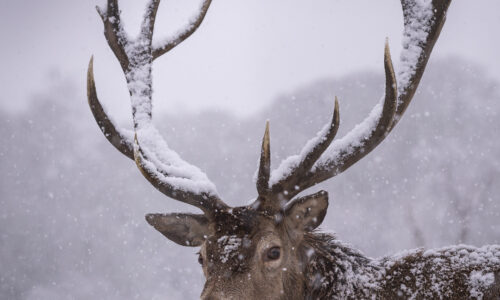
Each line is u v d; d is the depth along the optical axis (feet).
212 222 49.32
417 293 46.21
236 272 45.83
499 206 138.00
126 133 54.90
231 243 46.70
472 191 144.97
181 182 50.70
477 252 47.32
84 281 171.01
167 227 53.47
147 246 187.01
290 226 49.19
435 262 47.09
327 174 49.70
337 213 169.07
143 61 59.11
